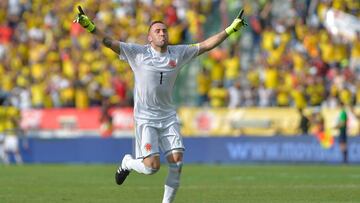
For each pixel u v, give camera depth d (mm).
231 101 94562
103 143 87562
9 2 119000
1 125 95438
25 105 101062
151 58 33219
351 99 89250
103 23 110688
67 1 114438
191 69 100438
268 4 107938
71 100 100000
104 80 100188
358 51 97312
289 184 54031
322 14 104562
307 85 91875
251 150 83438
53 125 94000
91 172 70312
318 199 42375
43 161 89375
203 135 87750
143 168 33719
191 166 79812
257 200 41938
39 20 115188
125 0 112812
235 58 100375
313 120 83875
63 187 52375
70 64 105000
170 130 33438
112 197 44156
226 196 44500
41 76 105062
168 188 33125
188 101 99000
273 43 102312
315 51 98938
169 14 108188
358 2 106188
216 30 108625
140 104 33625
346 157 79625
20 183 56562
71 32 110438
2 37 114312
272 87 94750
